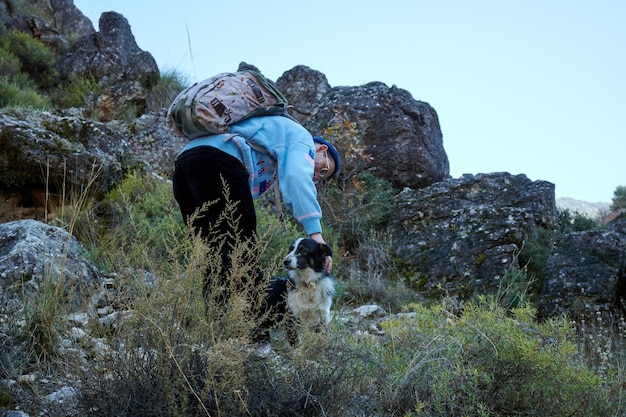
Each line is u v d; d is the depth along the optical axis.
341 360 3.36
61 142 7.75
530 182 9.76
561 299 7.47
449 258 8.42
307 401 3.13
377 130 10.81
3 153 7.40
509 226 8.56
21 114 8.00
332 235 9.02
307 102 12.30
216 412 2.91
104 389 3.02
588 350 5.96
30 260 5.11
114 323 3.61
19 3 20.77
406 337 4.10
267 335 3.70
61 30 23.28
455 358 3.76
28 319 4.07
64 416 3.08
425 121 11.20
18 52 17.55
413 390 3.60
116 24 18.25
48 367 3.67
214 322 3.10
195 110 4.09
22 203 7.68
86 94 16.06
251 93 4.24
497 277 8.00
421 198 9.60
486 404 3.55
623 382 4.18
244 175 4.11
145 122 11.41
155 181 8.44
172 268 3.33
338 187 10.02
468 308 4.34
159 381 2.92
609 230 8.35
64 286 4.44
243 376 2.99
